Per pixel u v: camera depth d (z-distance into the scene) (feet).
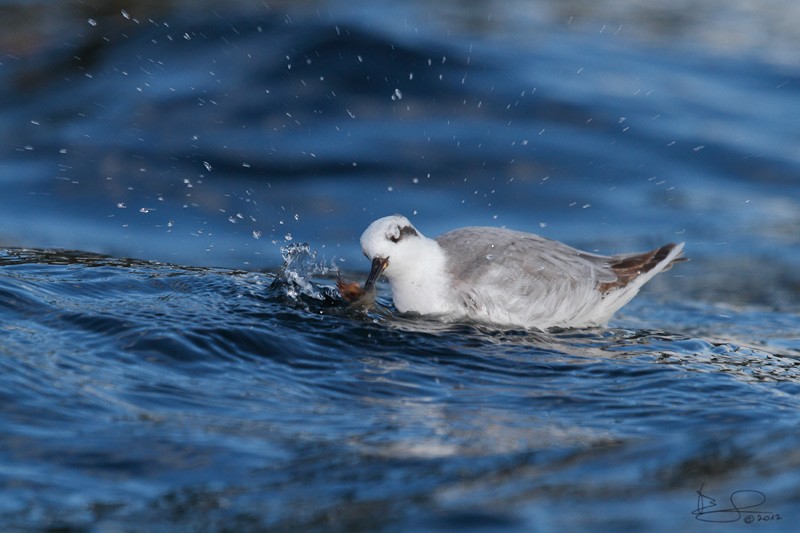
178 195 57.93
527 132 64.59
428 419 25.02
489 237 37.06
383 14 80.53
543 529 17.07
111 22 77.15
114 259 39.91
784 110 72.28
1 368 24.77
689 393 28.14
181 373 26.86
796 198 60.75
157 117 64.80
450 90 68.39
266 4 80.89
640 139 65.31
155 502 19.35
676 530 16.83
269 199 57.88
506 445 22.95
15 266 36.04
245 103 66.03
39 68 71.77
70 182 58.65
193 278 36.04
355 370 28.84
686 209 59.00
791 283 48.93
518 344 32.96
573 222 57.21
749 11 94.63
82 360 26.48
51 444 21.45
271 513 18.74
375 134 63.41
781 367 32.96
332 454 22.00
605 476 20.04
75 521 18.39
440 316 35.58
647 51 81.71
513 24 84.89
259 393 26.13
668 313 44.01
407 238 35.40
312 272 37.52
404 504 18.83
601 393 28.02
